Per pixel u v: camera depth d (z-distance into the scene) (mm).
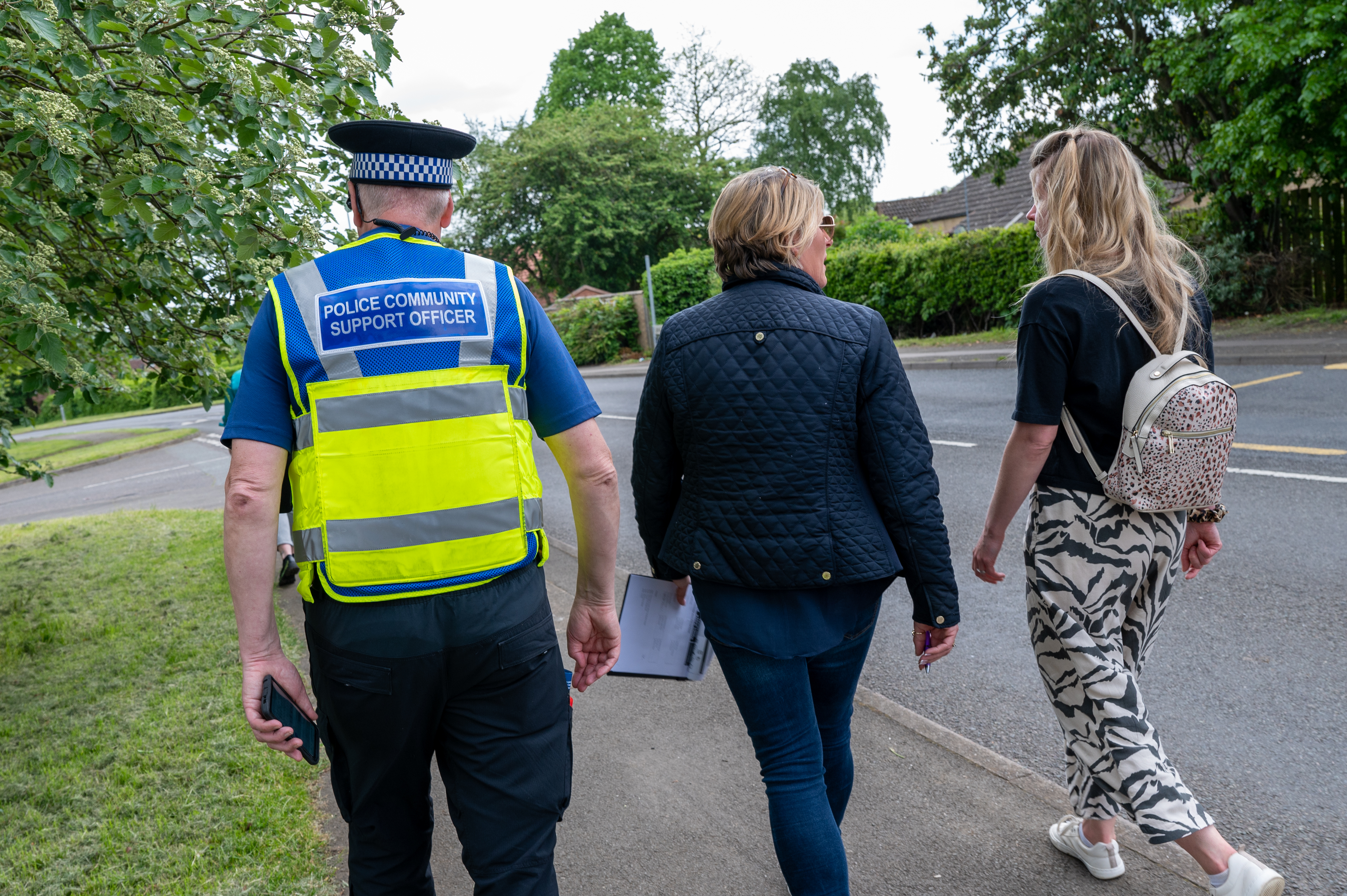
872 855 2393
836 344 1773
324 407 1502
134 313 4320
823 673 1893
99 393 4422
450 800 1630
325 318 1511
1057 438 1937
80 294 3928
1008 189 37688
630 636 2162
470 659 1530
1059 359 1853
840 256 20938
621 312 28781
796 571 1755
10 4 2500
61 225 3203
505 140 44938
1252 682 3326
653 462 1945
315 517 1504
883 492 1786
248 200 3195
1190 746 2953
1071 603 1943
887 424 1775
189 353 4531
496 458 1558
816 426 1756
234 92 2908
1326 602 3920
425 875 1705
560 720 1664
